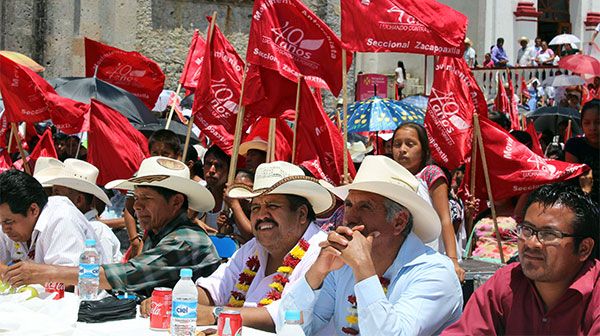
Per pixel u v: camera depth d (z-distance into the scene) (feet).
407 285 20.08
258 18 32.27
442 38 31.50
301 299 20.43
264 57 32.22
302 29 32.45
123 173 38.68
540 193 18.03
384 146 47.67
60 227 25.46
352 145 54.80
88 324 21.27
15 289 23.88
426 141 29.27
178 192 25.31
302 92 32.86
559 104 81.10
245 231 31.58
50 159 31.50
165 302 20.77
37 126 55.31
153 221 25.21
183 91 80.89
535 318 18.39
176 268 24.52
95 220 31.37
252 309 21.21
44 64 72.33
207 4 82.07
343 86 31.68
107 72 49.01
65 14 72.79
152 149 38.19
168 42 80.33
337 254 19.42
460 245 31.63
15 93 39.04
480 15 111.04
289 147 37.35
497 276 19.10
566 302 18.08
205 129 36.52
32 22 71.72
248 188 24.57
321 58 32.63
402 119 48.26
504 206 34.14
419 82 107.76
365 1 31.58
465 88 33.86
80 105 40.09
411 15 31.50
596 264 18.22
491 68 100.37
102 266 24.09
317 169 32.96
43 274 24.03
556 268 17.76
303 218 22.53
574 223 17.70
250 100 33.32
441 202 27.84
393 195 20.04
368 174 20.49
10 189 25.30
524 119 66.33
